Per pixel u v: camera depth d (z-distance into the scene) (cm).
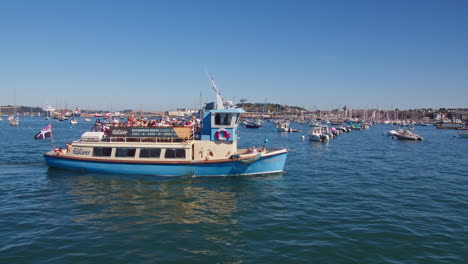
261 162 2378
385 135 9675
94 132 2528
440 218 1599
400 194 2097
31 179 2255
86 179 2248
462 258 1158
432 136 9794
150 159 2345
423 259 1145
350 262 1112
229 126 2322
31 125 11906
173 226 1418
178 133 2372
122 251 1165
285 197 1939
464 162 3859
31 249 1166
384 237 1332
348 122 19388
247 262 1101
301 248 1215
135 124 2641
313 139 7125
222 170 2312
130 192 1942
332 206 1780
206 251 1180
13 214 1538
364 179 2605
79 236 1289
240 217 1556
